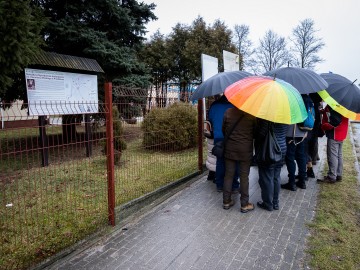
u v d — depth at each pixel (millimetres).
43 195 4953
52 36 9227
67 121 6430
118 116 6461
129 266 3119
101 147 7004
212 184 5809
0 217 4109
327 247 3441
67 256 3295
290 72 4949
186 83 23578
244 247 3479
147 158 6891
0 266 3020
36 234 3680
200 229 3936
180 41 24328
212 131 5164
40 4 9148
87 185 5520
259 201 4816
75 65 7453
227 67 10141
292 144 5105
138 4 11484
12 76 7008
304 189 5398
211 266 3113
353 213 4395
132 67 10336
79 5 9430
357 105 5055
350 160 7590
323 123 5672
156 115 6941
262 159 4176
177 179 5816
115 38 10820
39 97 6254
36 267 3027
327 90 5285
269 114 3592
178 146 8055
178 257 3281
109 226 4012
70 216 4203
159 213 4453
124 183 5633
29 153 5941
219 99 5055
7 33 4898
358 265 3104
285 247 3469
